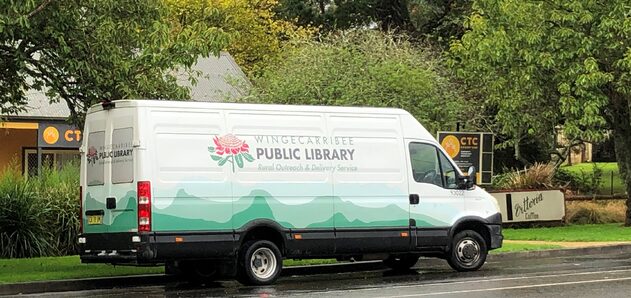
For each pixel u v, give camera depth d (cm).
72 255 1966
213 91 3139
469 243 1574
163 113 1351
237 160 1393
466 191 1588
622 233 2267
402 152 1538
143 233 1313
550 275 1452
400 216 1516
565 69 2300
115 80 1582
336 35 3319
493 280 1393
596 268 1569
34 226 1914
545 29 2297
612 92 2395
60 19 1534
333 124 1487
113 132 1378
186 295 1282
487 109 3181
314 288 1334
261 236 1423
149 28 1647
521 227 2520
